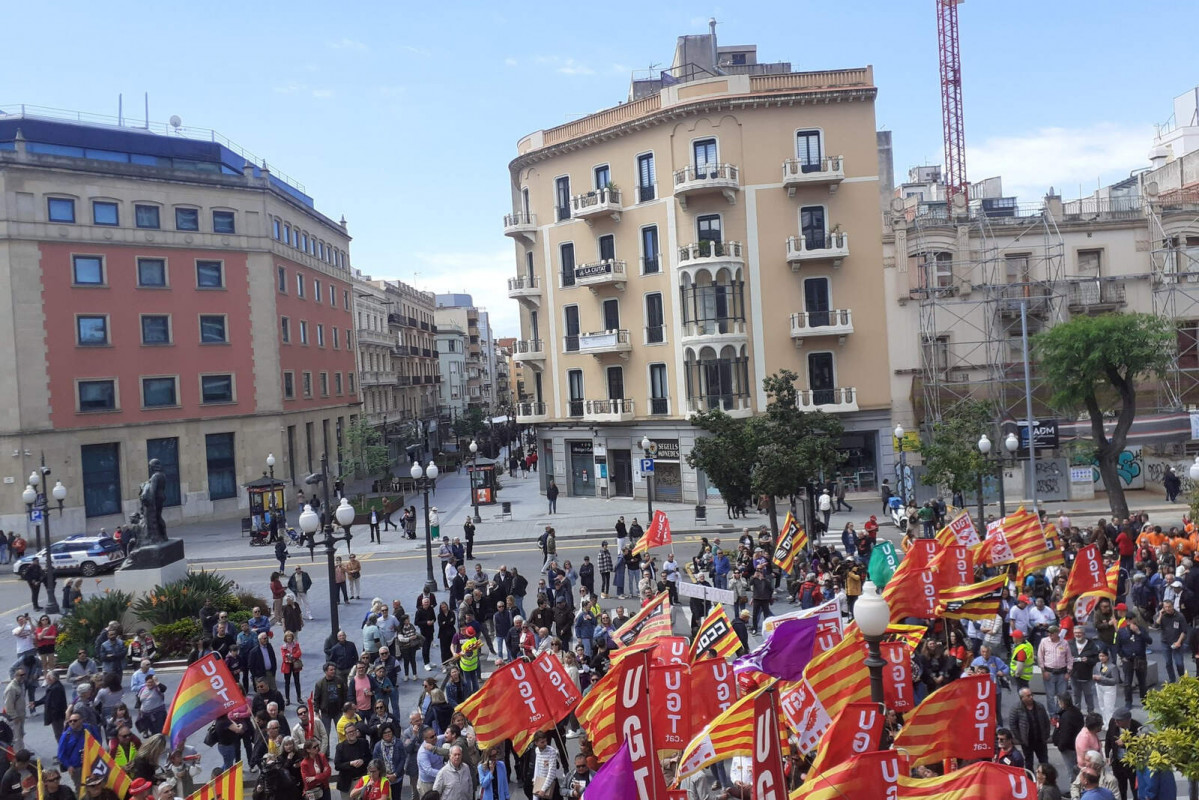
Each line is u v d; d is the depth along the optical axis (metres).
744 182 44.59
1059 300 44.03
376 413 80.44
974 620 17.95
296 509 53.78
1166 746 9.47
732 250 43.94
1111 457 32.94
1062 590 19.02
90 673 17.72
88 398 46.56
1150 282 44.69
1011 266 45.59
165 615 23.08
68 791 10.98
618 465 49.75
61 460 45.25
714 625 14.08
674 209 45.66
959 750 10.34
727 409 43.91
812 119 44.47
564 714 12.06
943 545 16.09
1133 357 31.81
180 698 13.31
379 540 40.31
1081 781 9.88
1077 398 33.56
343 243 72.31
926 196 62.84
